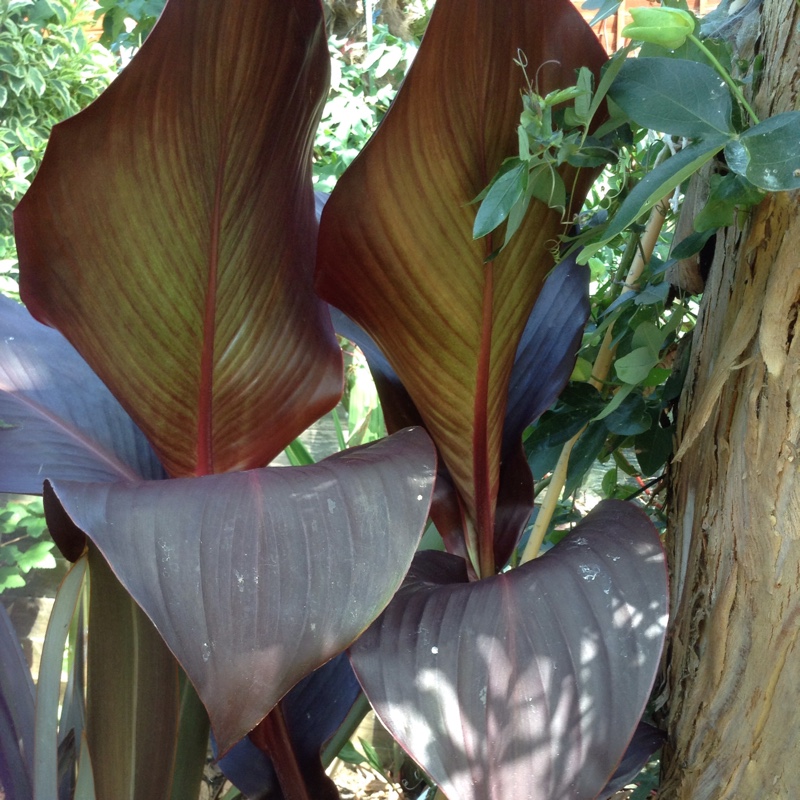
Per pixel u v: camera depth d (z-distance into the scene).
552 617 0.62
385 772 1.50
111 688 0.77
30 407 0.84
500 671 0.61
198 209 0.67
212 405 0.75
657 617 0.62
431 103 0.62
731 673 0.78
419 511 0.60
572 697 0.59
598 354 1.00
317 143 2.01
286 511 0.59
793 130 0.59
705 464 0.80
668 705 0.87
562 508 1.24
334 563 0.57
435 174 0.65
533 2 0.62
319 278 0.72
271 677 0.54
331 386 0.78
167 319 0.70
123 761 0.79
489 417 0.78
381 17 2.32
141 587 0.55
